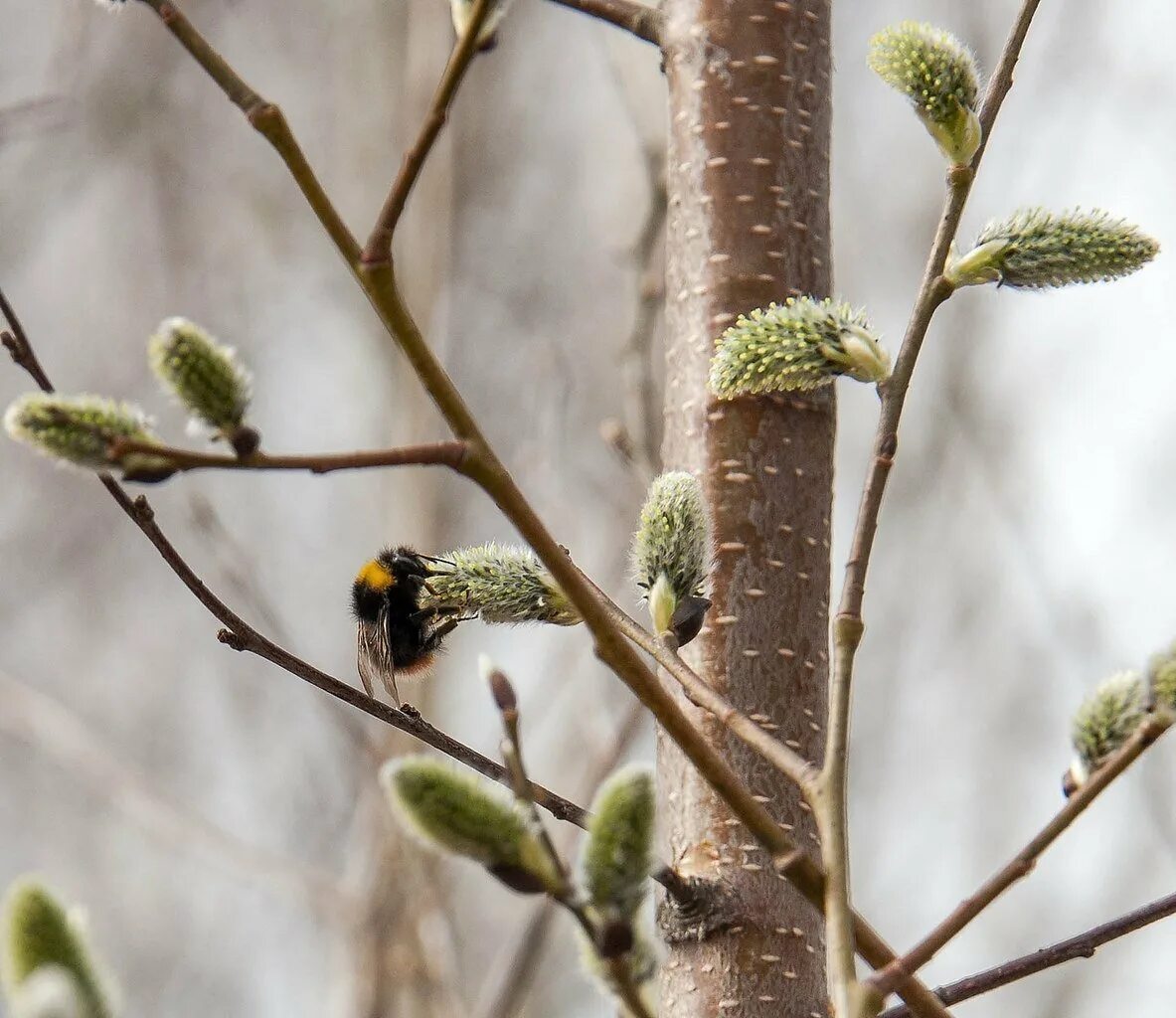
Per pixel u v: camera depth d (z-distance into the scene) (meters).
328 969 16.64
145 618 21.25
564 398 10.91
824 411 4.94
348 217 17.75
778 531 4.79
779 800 4.54
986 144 3.84
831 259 5.24
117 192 21.20
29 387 21.09
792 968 4.38
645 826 2.79
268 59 21.16
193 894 19.31
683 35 5.31
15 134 10.77
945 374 17.55
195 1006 18.55
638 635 3.80
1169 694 3.35
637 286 8.23
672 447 5.04
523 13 20.66
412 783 2.77
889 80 3.77
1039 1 3.91
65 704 20.48
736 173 5.13
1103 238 3.76
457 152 19.66
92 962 2.41
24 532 21.83
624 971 2.75
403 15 18.62
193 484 10.51
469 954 13.53
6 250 20.41
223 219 21.38
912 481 17.47
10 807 20.47
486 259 18.98
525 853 2.79
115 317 21.06
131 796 12.73
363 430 19.48
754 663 4.67
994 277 3.78
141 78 20.86
